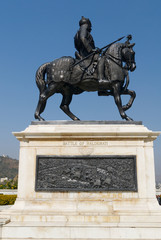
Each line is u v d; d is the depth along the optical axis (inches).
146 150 234.5
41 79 275.4
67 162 231.1
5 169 3727.9
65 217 208.4
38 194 226.1
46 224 200.5
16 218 210.4
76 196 223.1
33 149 237.0
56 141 236.8
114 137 232.8
